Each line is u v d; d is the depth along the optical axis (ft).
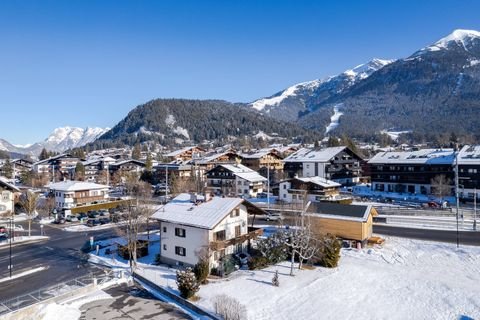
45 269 130.72
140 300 102.99
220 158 401.08
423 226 182.19
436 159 281.33
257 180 299.17
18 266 134.62
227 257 125.18
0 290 110.63
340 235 152.46
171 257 133.08
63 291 108.88
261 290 106.01
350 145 436.76
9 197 237.45
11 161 501.15
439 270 122.31
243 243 139.44
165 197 280.51
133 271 123.54
